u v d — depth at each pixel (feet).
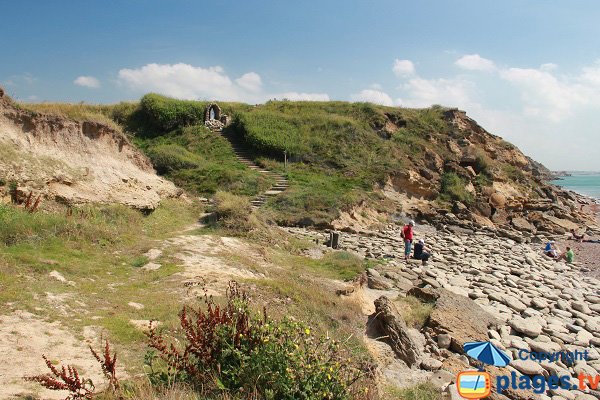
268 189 86.74
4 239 33.58
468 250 71.72
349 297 35.73
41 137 51.11
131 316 24.34
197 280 31.99
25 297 24.14
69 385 14.75
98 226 42.24
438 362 29.48
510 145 135.85
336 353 19.17
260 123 114.93
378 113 125.29
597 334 39.96
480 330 35.81
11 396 15.11
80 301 25.66
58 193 46.93
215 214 59.62
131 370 18.38
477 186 109.70
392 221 88.69
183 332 22.25
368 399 17.44
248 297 24.02
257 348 16.15
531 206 112.88
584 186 317.42
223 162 101.19
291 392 15.10
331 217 74.74
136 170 64.44
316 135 114.01
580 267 71.72
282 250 53.47
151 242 42.98
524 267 63.67
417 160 109.60
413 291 41.91
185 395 15.48
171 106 117.08
